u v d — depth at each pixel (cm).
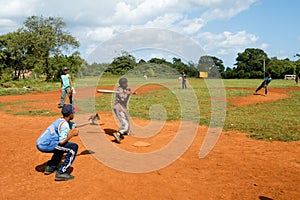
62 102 1373
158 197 426
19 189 459
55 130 506
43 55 4931
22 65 5597
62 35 4869
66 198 425
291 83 4056
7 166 565
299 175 510
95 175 510
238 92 2312
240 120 1020
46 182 486
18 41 5056
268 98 1858
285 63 6831
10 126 950
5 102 1678
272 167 549
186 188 457
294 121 995
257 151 652
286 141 736
